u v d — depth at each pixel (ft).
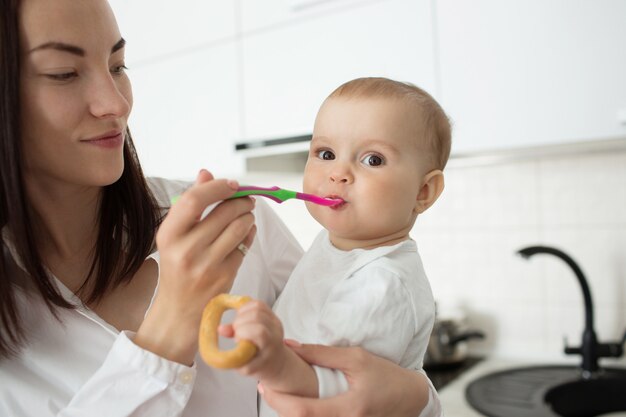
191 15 5.79
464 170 5.55
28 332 2.30
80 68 2.06
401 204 2.10
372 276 2.00
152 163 6.24
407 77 4.50
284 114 5.16
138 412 1.95
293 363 1.69
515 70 4.08
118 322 2.40
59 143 2.05
